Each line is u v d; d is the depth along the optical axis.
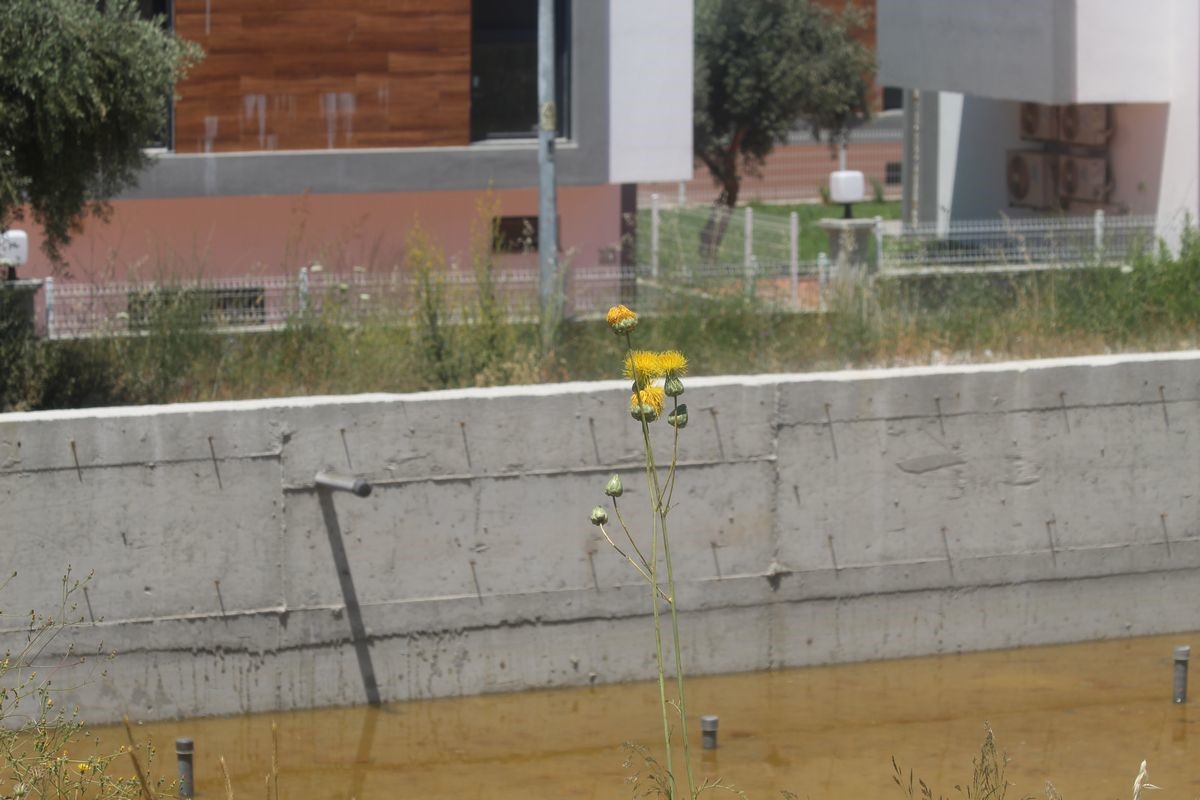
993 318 20.20
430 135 25.03
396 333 18.23
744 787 13.07
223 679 14.39
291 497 14.38
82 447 13.88
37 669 13.82
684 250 26.11
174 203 25.11
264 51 24.23
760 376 15.41
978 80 28.52
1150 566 16.38
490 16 25.55
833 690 15.21
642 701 14.92
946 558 15.82
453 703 14.80
